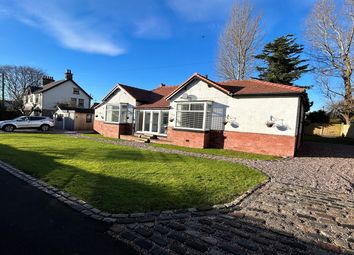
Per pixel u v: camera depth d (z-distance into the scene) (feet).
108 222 13.32
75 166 26.63
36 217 13.71
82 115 97.40
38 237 11.50
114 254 10.28
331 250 10.99
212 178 23.45
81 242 11.18
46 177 21.76
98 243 11.13
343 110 84.74
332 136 106.63
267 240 11.73
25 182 20.44
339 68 79.92
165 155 37.88
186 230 12.57
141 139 60.13
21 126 80.74
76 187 19.01
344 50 78.74
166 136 61.00
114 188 18.98
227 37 94.94
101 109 79.51
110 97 75.46
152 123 64.59
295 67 104.99
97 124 81.82
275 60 106.73
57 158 31.19
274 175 26.30
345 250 11.02
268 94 43.29
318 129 116.47
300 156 42.65
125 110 70.03
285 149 41.93
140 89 76.23
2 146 41.27
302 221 14.14
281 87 44.45
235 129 47.83
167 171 25.76
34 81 144.87
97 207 15.23
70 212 14.53
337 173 28.43
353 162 37.27
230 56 95.25
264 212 15.42
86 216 14.02
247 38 92.02
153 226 12.94
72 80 135.44
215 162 32.96
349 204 17.33
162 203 16.17
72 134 75.00
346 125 101.65
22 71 139.13
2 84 129.39
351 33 76.48
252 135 45.57
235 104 47.93
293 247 11.14
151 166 28.22
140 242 11.28
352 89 75.82
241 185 21.43
